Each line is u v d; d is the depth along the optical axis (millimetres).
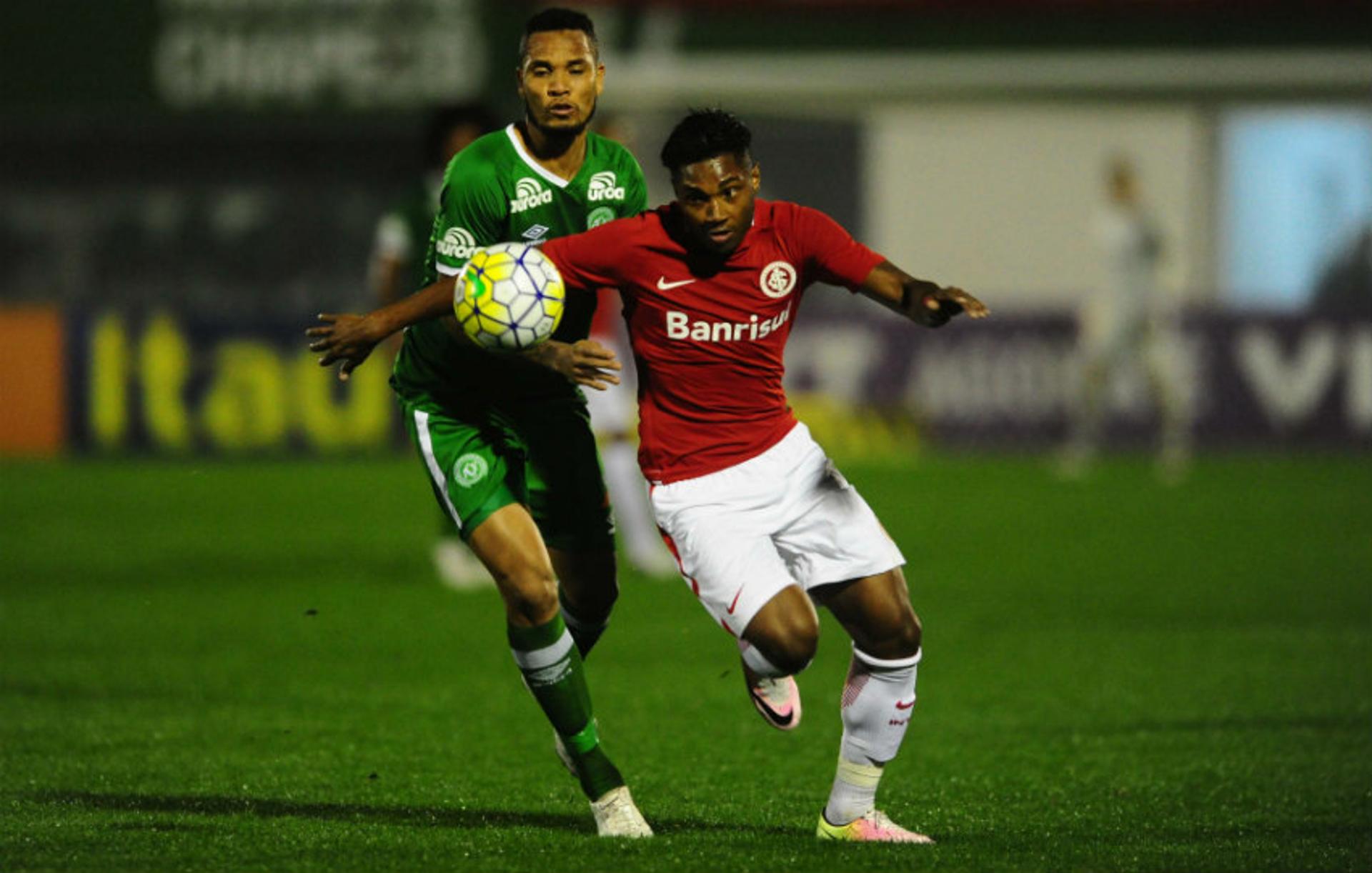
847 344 73625
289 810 20875
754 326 18938
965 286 95812
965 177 95125
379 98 92250
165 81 93312
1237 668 31766
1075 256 95000
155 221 94188
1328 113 92688
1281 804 21422
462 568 42719
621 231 19016
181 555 47469
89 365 73625
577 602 22266
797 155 94938
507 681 30766
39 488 63219
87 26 93375
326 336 19281
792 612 18469
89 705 28500
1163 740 25734
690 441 19250
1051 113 94125
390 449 74062
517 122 20625
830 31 93250
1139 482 64375
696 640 35219
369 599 40406
